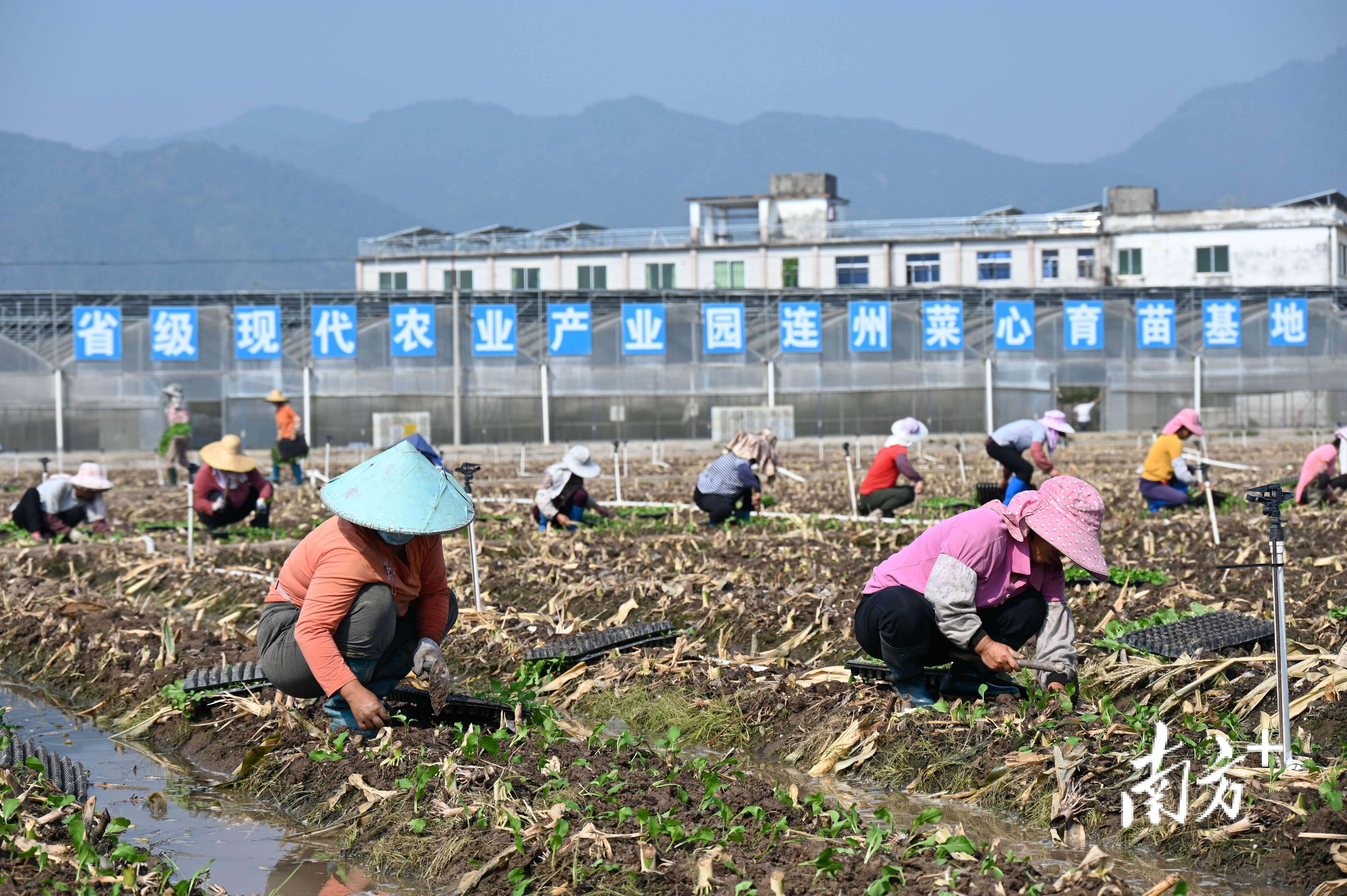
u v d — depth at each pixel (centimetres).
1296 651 805
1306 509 1639
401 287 7906
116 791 695
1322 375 5453
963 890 484
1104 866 507
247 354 5025
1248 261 7044
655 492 2409
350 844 595
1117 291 5516
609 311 5441
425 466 658
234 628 1041
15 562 1419
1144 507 1828
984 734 683
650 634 962
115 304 5119
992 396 5403
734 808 579
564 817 566
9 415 4881
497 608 1120
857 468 3027
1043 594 697
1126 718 684
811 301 5591
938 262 7412
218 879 564
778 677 832
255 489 1695
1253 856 543
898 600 696
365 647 656
